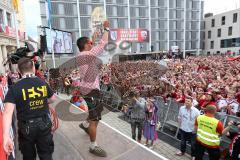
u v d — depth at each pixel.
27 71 2.26
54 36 19.53
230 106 6.31
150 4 42.19
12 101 2.07
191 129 5.55
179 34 46.47
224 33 46.34
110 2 38.31
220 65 16.30
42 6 32.75
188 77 11.38
